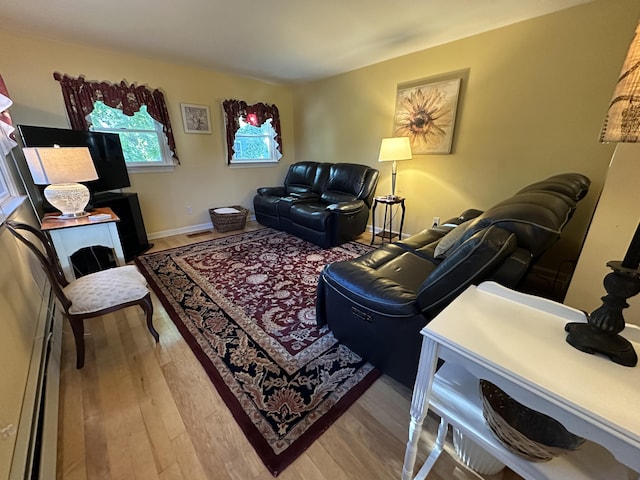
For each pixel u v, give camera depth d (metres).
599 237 1.19
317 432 1.14
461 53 2.73
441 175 3.16
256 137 4.51
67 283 1.68
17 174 2.42
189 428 1.16
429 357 0.76
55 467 1.00
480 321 0.77
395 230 3.77
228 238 3.66
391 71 3.33
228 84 3.93
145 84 3.23
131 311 2.01
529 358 0.64
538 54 2.31
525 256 0.96
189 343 1.67
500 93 2.57
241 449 1.07
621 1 1.92
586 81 2.15
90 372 1.45
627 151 1.08
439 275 1.03
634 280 0.59
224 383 1.38
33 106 2.62
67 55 2.72
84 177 2.06
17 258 1.54
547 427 0.76
